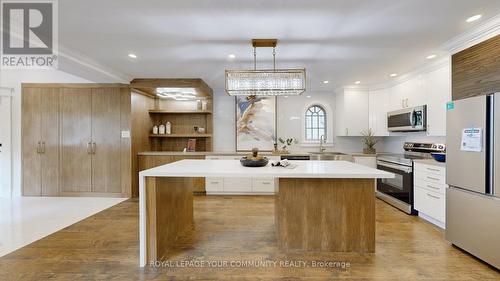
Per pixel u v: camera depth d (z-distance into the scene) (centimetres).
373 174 226
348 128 533
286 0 211
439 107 359
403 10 227
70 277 212
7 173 491
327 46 311
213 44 305
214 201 461
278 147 586
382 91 511
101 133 489
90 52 332
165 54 340
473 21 247
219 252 258
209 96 571
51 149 491
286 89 307
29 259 242
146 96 547
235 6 220
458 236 259
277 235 279
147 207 237
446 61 345
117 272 220
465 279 209
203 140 582
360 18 241
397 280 207
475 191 239
